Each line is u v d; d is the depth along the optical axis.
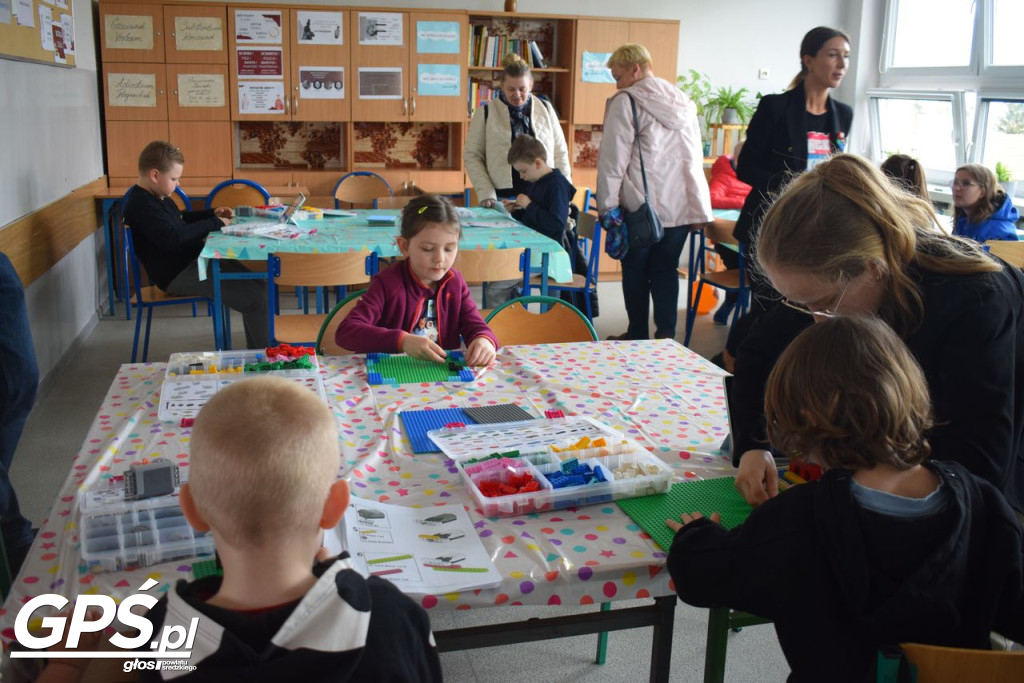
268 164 6.20
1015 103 5.55
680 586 1.12
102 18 5.27
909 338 1.20
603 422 1.73
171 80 5.47
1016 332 1.19
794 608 1.00
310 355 2.05
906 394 0.99
